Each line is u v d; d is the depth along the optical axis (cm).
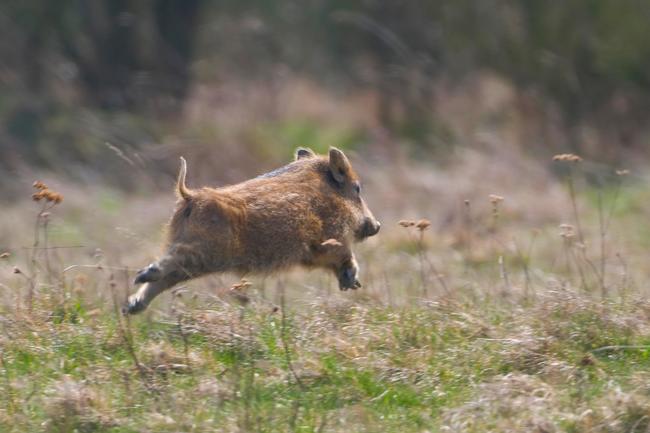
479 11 8381
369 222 3047
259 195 2738
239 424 2234
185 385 2470
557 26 8219
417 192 6144
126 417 2316
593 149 7644
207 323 2784
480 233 5047
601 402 2377
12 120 7375
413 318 2858
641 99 8050
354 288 3006
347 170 2981
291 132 7488
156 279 2550
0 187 6378
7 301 2972
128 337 2617
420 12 8544
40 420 2298
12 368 2558
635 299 3048
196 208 2622
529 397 2372
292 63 8944
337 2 8912
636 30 8200
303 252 2809
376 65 8531
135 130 7281
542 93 8056
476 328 2828
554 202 5866
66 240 4972
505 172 6562
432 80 8212
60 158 6912
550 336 2731
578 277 4006
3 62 7900
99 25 8150
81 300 3019
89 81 8031
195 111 7688
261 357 2658
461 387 2531
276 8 9275
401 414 2409
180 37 8356
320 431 2227
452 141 7531
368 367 2584
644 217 5578
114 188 6519
